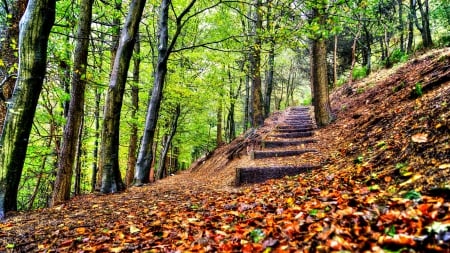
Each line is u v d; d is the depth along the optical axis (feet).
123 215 17.12
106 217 16.94
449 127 13.07
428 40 56.65
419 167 12.12
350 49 88.53
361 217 9.32
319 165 23.58
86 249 11.41
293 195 15.69
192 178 44.55
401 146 15.17
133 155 50.47
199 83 55.16
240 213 14.15
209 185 29.22
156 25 54.39
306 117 61.00
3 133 18.70
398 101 26.43
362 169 15.76
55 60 27.04
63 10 29.58
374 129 23.08
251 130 55.67
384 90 39.86
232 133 87.66
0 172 18.58
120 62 27.07
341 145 26.89
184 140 78.89
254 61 52.29
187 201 19.86
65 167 25.66
